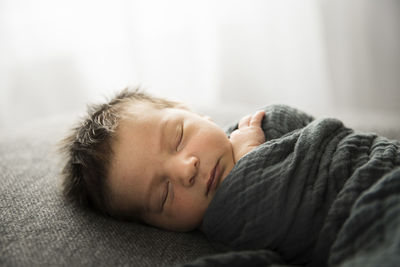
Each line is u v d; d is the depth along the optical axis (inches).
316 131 25.7
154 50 77.2
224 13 78.3
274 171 23.9
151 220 28.4
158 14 75.9
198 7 77.1
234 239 24.3
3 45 72.7
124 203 28.2
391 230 17.5
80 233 24.8
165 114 29.8
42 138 44.8
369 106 81.2
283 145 25.6
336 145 25.2
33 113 76.6
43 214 26.7
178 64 78.6
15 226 24.7
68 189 29.9
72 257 21.9
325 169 23.3
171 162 27.0
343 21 79.0
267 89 81.7
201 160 27.3
